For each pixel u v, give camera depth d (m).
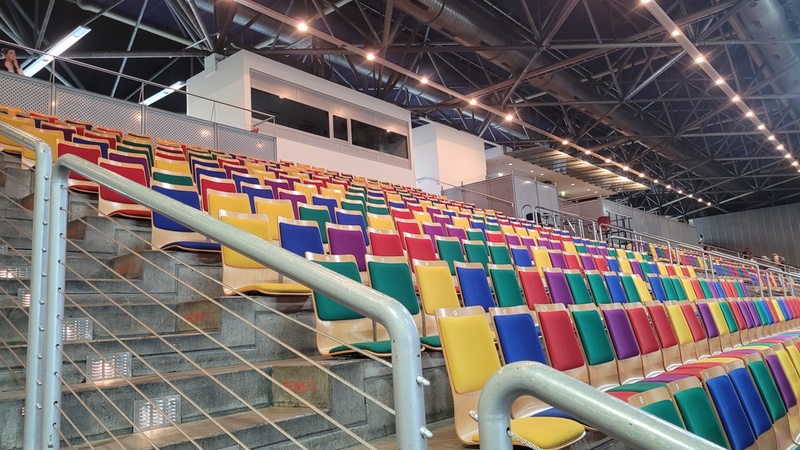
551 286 4.11
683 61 13.98
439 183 14.69
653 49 12.98
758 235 27.91
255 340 2.66
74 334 2.34
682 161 19.66
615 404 0.62
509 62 11.57
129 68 14.41
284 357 2.75
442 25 10.05
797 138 19.25
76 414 1.81
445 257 4.59
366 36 10.89
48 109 7.42
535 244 7.35
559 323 2.92
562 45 10.64
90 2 10.64
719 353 4.50
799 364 3.87
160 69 14.76
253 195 4.79
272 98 11.17
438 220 7.03
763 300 6.75
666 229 23.17
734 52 13.50
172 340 2.38
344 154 12.18
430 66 13.95
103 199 3.81
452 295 3.42
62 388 1.76
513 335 2.55
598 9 12.05
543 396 0.67
